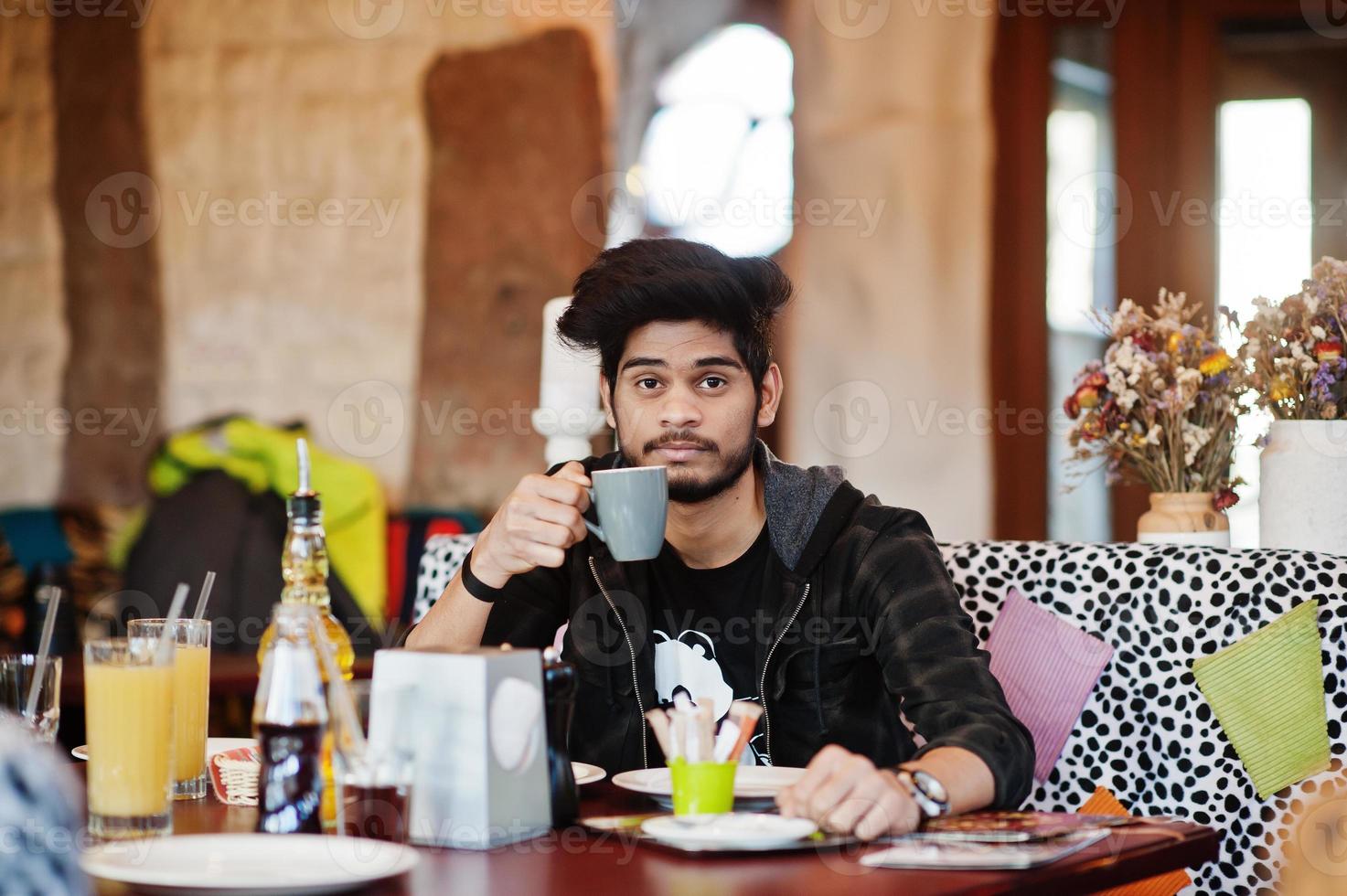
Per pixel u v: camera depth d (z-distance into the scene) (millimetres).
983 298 3553
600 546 1619
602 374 1582
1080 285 3531
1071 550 1737
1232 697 1604
